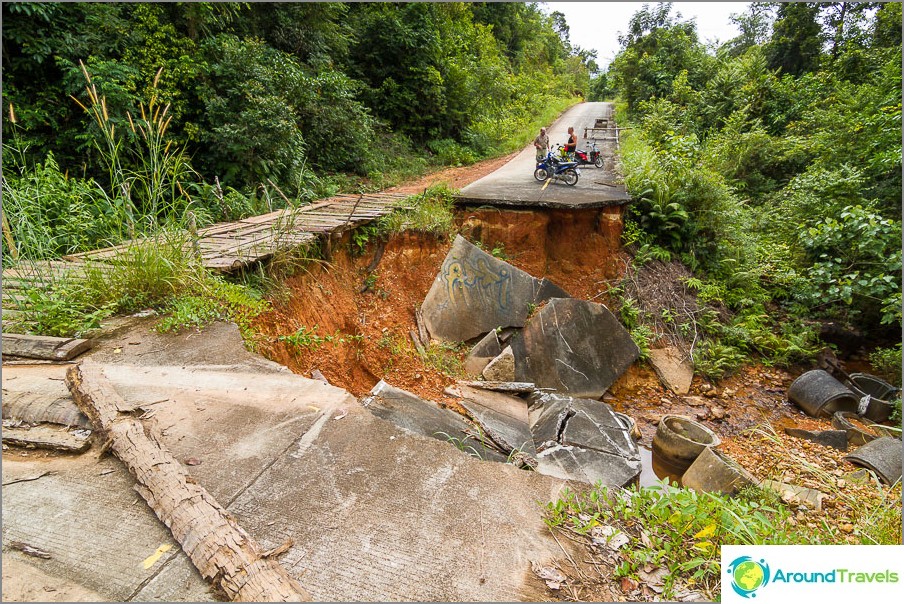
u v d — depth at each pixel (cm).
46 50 763
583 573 201
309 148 1195
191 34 970
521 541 213
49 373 312
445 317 765
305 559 195
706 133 1828
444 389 613
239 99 961
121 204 488
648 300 918
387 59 1725
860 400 758
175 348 357
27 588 174
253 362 344
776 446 648
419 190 1226
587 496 245
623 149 1575
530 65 3750
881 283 876
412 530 214
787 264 1031
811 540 249
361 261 783
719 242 1038
